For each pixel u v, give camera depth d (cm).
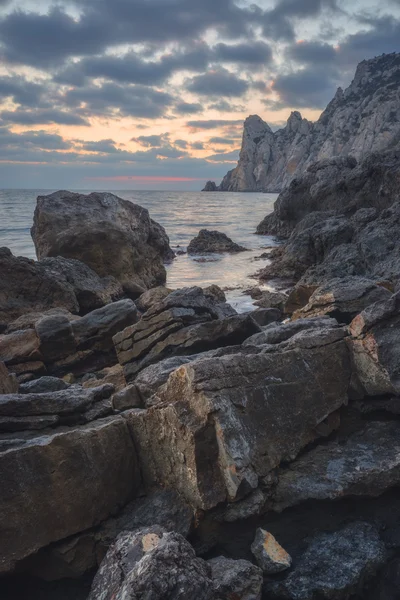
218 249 3481
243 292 2044
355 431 623
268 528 510
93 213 2581
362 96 15612
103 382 996
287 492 526
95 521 506
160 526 468
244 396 548
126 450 549
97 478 514
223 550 497
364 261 1944
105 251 2230
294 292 1525
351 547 482
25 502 469
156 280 2383
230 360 570
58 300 1659
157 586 365
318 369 637
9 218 5531
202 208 8625
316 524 518
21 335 1093
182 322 1003
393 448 577
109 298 1880
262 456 529
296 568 464
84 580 486
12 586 477
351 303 992
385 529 510
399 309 657
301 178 4244
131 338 1027
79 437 515
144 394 640
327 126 17725
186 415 520
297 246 2442
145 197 13950
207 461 505
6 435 552
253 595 423
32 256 2994
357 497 532
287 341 672
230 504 501
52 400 585
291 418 576
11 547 457
